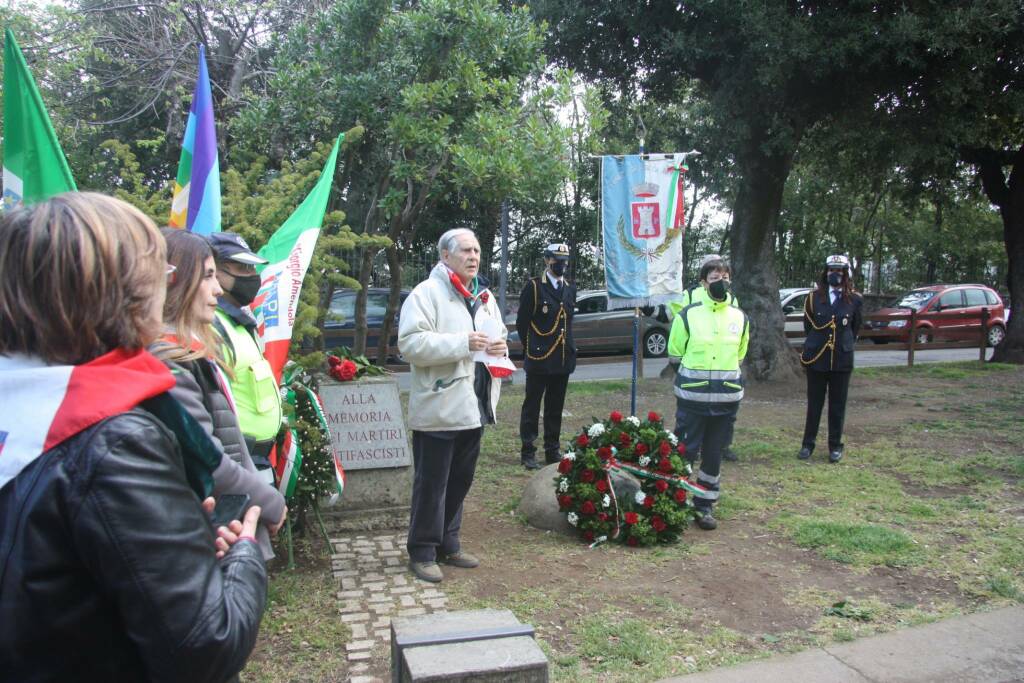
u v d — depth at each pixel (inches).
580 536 209.5
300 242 181.8
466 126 282.8
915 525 217.8
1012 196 622.5
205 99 169.6
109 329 51.1
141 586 46.8
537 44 309.3
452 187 324.2
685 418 220.5
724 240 1141.1
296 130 299.7
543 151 283.6
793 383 491.5
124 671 50.0
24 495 47.1
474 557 190.2
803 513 228.7
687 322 217.8
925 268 1273.4
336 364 217.0
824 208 1148.5
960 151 602.9
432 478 175.0
